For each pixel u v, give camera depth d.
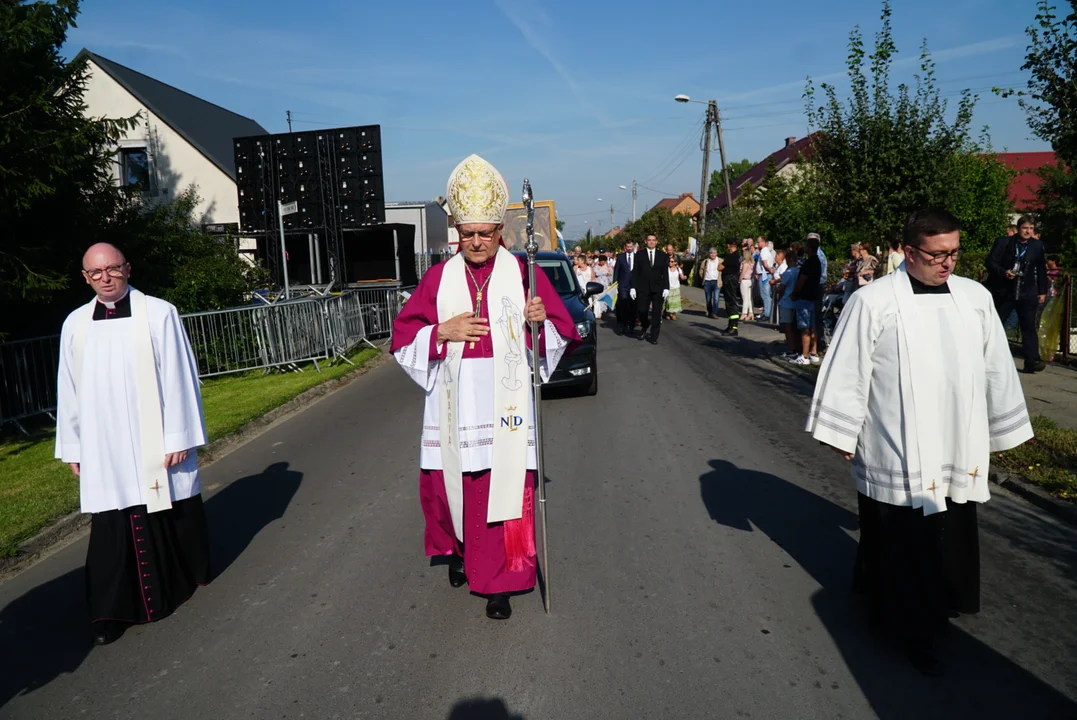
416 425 7.95
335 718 2.97
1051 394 7.86
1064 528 4.64
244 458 7.02
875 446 3.20
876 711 2.88
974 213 20.06
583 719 2.90
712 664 3.24
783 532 4.68
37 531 5.11
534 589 4.02
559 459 6.45
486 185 3.57
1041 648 3.30
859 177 10.03
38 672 3.44
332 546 4.74
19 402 8.66
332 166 17.47
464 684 3.16
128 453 3.73
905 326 3.10
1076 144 6.64
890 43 9.84
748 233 26.84
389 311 16.86
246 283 15.13
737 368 10.90
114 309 3.81
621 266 15.29
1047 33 6.54
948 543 3.24
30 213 9.16
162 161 25.00
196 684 3.26
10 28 8.16
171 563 3.96
